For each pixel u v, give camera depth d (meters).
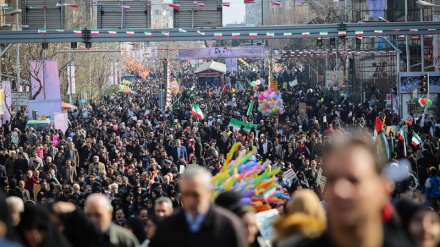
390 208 10.08
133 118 103.69
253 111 106.56
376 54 152.88
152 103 137.50
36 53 124.69
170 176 43.94
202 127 79.75
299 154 62.19
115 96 165.50
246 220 18.95
